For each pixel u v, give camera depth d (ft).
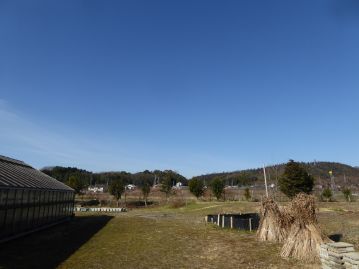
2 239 70.79
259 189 308.60
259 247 67.10
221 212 157.28
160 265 53.31
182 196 299.79
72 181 251.19
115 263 54.49
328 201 217.97
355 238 73.51
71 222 123.34
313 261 53.57
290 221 72.54
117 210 198.90
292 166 155.94
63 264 53.11
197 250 65.92
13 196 75.92
